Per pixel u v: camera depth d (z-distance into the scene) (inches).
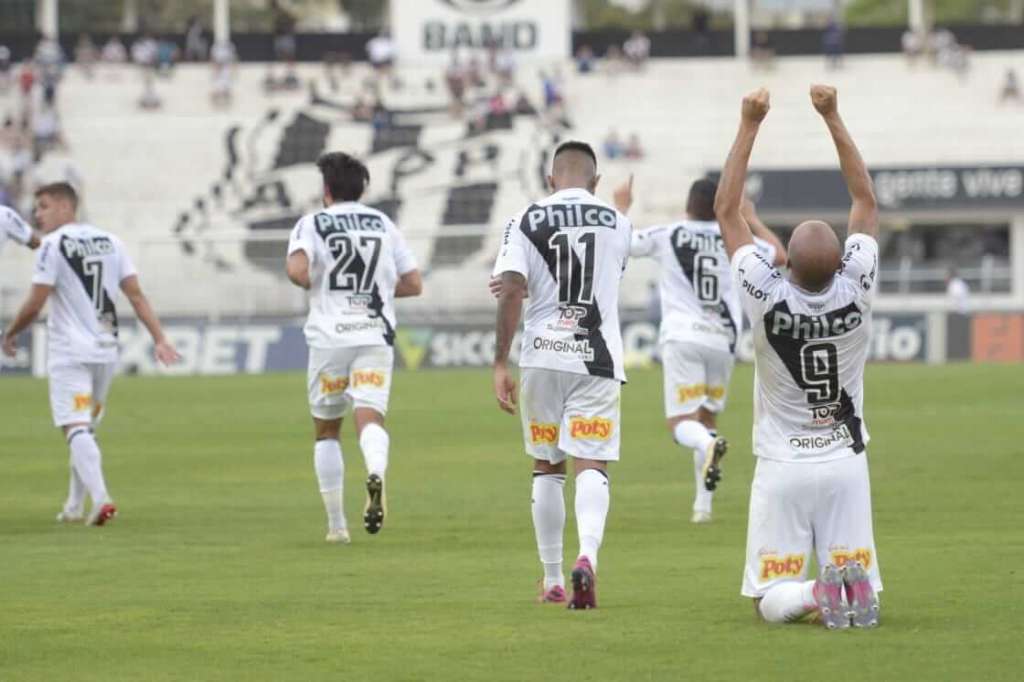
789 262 800.3
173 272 4335.6
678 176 5221.5
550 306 893.8
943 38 5536.4
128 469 1777.8
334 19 7150.6
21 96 5275.6
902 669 720.3
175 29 6943.9
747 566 834.2
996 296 4744.1
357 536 1237.1
